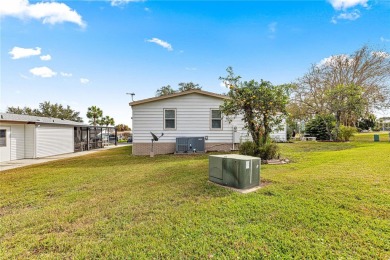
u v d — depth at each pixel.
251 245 2.29
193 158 9.12
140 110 11.13
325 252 2.14
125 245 2.39
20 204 3.95
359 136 21.25
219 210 3.22
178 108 11.24
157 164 7.75
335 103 15.62
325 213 2.99
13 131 11.82
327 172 5.26
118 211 3.37
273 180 4.73
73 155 13.91
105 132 24.34
